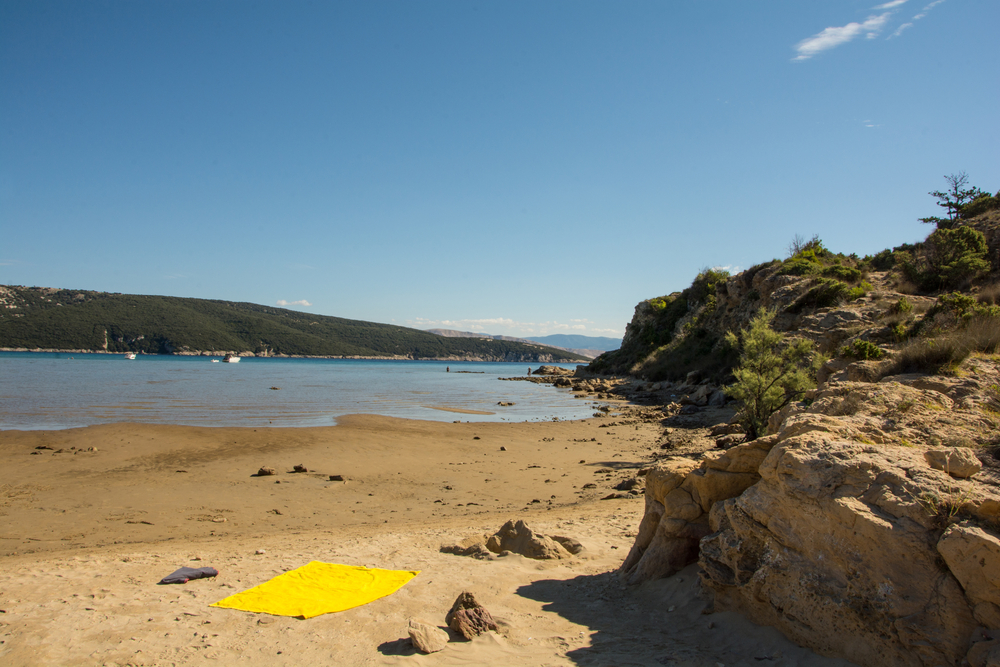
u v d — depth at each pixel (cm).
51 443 1973
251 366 10794
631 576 697
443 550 871
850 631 436
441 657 482
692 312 6575
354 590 662
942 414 655
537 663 471
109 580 709
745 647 490
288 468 1703
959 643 384
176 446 1975
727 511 585
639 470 1559
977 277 2777
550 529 991
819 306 3294
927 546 419
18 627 543
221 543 962
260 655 485
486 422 2959
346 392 4938
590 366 8162
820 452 523
